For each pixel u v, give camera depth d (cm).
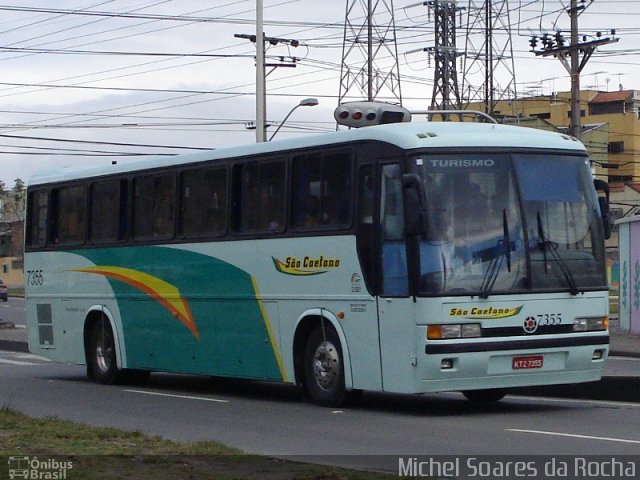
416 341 1345
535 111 9044
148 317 1878
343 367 1483
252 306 1638
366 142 1438
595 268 1438
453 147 1379
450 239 1354
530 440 1167
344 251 1463
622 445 1123
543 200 1415
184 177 1795
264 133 3372
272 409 1534
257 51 3338
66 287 2102
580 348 1409
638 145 8769
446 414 1438
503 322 1362
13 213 9681
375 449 1120
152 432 1287
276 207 1595
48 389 1922
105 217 1995
